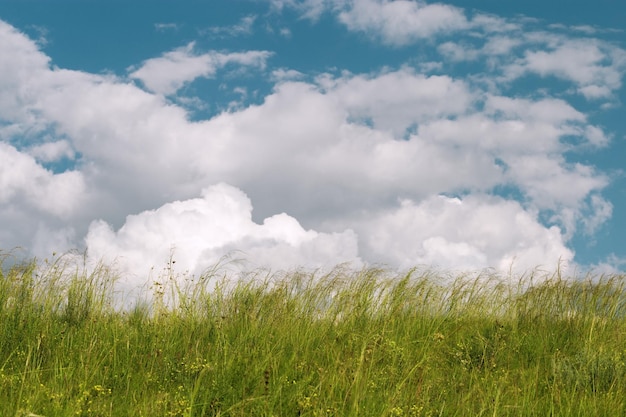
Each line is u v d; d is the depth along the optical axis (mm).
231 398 5793
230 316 8641
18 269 8711
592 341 8273
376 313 9266
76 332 7699
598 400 6164
